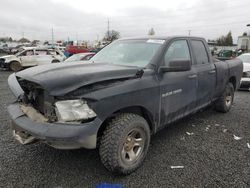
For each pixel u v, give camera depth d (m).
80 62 3.80
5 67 18.28
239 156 3.75
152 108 3.42
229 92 5.96
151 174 3.21
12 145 4.03
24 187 2.91
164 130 4.81
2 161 3.49
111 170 3.03
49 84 2.71
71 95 2.71
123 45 4.34
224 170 3.33
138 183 3.01
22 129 2.92
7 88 9.90
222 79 5.45
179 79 3.89
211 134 4.65
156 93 3.44
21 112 3.16
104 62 3.96
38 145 4.02
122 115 3.11
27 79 3.00
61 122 2.71
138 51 3.97
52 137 2.62
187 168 3.38
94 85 2.83
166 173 3.25
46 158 3.60
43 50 19.48
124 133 3.00
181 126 5.07
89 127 2.69
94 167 3.37
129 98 3.05
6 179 3.06
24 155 3.68
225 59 6.34
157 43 3.96
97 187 2.92
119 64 3.83
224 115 5.92
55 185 2.96
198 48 4.77
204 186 2.96
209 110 6.28
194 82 4.31
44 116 2.94
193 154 3.80
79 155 3.69
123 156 3.07
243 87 9.25
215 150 3.95
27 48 19.16
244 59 10.39
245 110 6.44
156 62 3.60
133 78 3.21
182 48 4.30
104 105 2.80
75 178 3.11
